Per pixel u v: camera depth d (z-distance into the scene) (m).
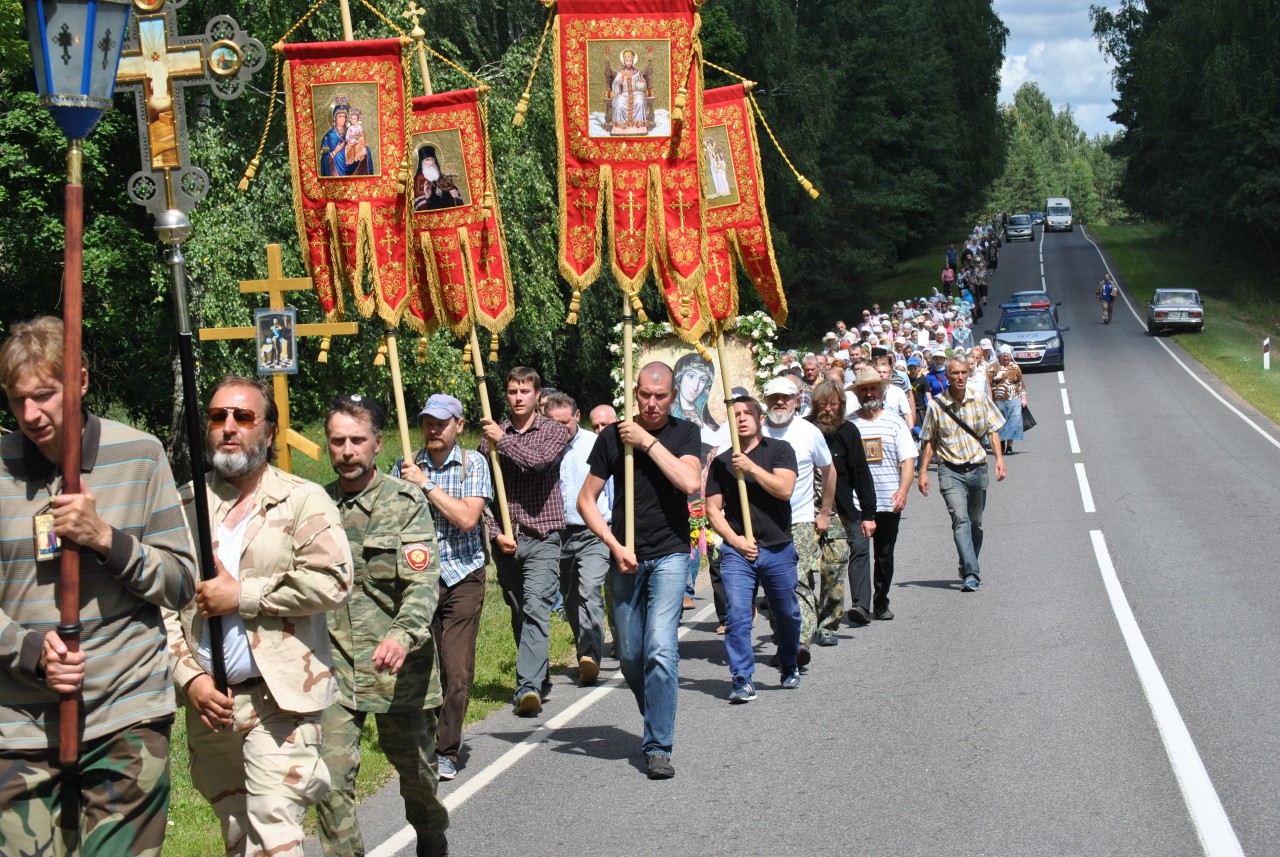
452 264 9.20
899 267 79.31
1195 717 7.73
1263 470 20.42
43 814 4.00
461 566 7.67
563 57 7.59
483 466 7.80
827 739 7.68
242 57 6.03
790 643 8.95
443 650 7.55
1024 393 24.20
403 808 6.85
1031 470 21.53
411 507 5.57
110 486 4.07
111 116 20.77
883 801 6.49
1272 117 61.94
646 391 7.18
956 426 12.48
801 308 54.56
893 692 8.71
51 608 4.00
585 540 9.75
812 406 10.68
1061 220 100.88
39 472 4.06
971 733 7.63
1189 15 63.34
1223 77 61.00
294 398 22.22
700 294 7.73
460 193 9.15
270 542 4.63
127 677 4.07
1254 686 8.36
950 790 6.61
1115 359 42.34
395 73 8.19
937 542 15.77
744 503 8.52
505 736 8.27
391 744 5.66
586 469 9.72
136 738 4.07
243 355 19.45
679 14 7.56
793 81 45.47
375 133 8.17
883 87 61.19
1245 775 6.64
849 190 56.91
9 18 18.06
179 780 7.75
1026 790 6.55
